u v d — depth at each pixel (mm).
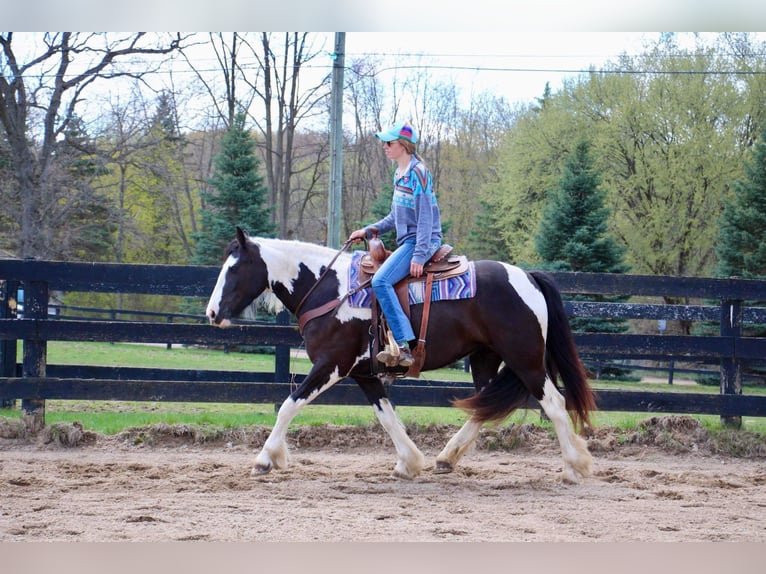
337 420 7973
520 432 7480
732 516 4840
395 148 5812
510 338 5738
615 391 7672
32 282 7590
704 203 26750
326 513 4723
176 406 10281
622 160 27906
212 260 24938
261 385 7609
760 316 7832
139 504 4840
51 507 4730
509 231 31109
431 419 8141
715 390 16000
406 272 5719
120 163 23875
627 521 4672
